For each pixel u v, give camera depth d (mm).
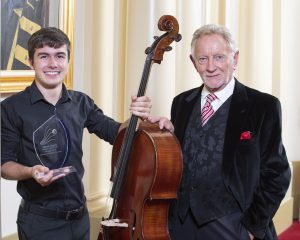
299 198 6164
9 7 3406
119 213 2664
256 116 2475
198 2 4723
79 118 2588
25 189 2469
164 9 3863
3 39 3385
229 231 2447
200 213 2477
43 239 2459
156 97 3918
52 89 2473
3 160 2369
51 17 3746
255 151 2445
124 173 2633
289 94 6113
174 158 2492
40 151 2438
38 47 2395
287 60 6051
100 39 4125
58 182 2457
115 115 4117
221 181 2471
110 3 4184
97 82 4125
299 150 6164
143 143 2557
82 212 2566
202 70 2473
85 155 4082
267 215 2459
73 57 3914
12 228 3631
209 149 2508
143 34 3865
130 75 3939
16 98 2439
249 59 5387
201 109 2611
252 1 5352
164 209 2537
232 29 5406
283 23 5910
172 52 4000
